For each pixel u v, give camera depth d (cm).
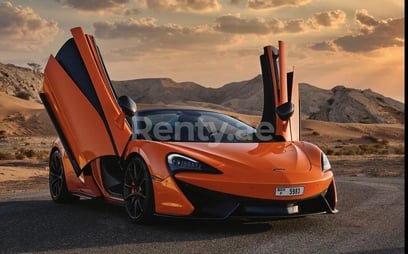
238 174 538
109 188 660
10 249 475
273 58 651
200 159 551
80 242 497
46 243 495
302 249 463
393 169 1592
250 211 535
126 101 609
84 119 650
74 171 711
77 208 709
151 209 562
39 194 933
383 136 8856
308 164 580
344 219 610
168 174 548
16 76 16212
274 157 573
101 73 644
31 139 6700
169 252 456
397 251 456
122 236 520
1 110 9588
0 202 786
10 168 1681
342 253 450
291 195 541
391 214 645
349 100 16162
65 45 669
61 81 667
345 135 8450
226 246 476
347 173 1494
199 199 544
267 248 467
